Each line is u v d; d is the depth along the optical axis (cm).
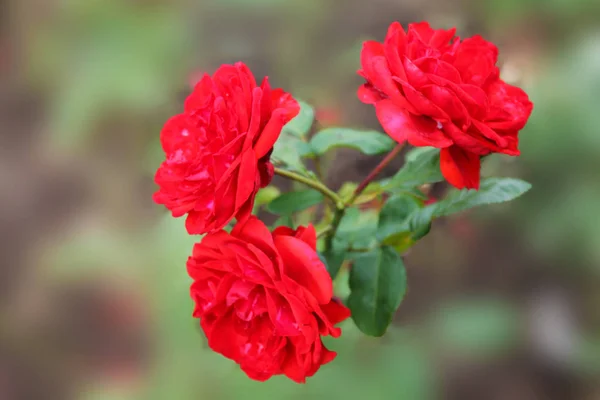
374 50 51
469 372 72
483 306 74
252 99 48
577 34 84
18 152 102
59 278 80
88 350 77
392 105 49
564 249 75
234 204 48
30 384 76
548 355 73
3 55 111
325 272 48
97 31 100
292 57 104
